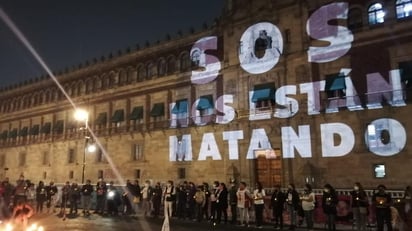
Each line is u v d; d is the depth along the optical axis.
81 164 52.31
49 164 57.50
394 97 27.89
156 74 45.59
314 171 30.75
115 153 48.25
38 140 60.25
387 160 27.48
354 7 31.41
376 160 27.98
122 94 49.38
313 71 32.50
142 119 46.41
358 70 30.16
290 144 32.53
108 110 50.91
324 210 19.41
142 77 47.56
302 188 31.05
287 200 21.14
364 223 18.84
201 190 24.41
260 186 21.67
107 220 24.67
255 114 35.16
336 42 31.59
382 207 18.00
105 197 29.27
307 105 32.19
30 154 61.78
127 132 47.06
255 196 21.31
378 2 30.14
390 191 26.20
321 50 32.31
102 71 52.66
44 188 31.03
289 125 32.91
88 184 29.58
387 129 27.84
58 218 25.92
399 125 27.36
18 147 64.31
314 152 31.05
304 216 21.33
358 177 28.58
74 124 55.16
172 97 43.53
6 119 69.06
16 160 64.56
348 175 29.08
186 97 42.12
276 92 34.47
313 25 33.22
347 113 29.88
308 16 33.62
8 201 28.61
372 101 28.91
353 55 30.64
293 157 32.22
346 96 30.11
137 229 20.33
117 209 28.50
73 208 31.36
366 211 18.84
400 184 26.64
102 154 49.97
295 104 32.97
